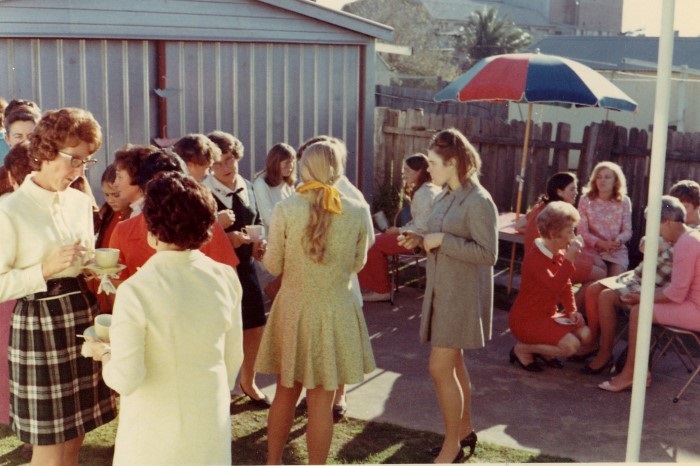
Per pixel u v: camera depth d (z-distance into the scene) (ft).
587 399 18.31
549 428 16.74
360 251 13.44
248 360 17.10
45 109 23.80
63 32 23.63
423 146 37.76
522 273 19.95
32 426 11.89
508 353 21.27
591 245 24.20
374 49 30.71
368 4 171.53
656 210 11.75
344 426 16.67
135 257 12.46
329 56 29.66
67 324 11.94
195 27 26.17
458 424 14.65
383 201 38.52
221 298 10.14
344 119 30.45
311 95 29.43
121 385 9.27
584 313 23.09
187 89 26.50
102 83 24.82
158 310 9.55
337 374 13.23
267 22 27.76
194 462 9.79
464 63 185.78
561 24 232.32
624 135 31.71
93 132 11.84
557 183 23.09
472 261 13.76
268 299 24.89
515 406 17.85
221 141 16.51
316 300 13.07
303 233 12.82
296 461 15.14
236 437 15.99
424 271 29.68
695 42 108.27
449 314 14.02
